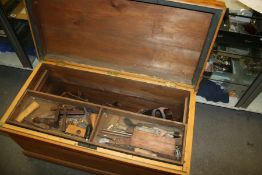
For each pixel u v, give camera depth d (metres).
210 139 1.89
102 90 1.71
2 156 1.73
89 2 1.22
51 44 1.50
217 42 1.68
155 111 1.67
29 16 1.30
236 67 1.97
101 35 1.37
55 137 1.24
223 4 1.04
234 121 2.01
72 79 1.67
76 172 1.68
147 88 1.55
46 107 1.55
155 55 1.39
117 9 1.21
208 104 2.10
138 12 1.20
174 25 1.21
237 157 1.81
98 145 1.22
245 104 1.98
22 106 1.43
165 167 1.16
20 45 1.96
